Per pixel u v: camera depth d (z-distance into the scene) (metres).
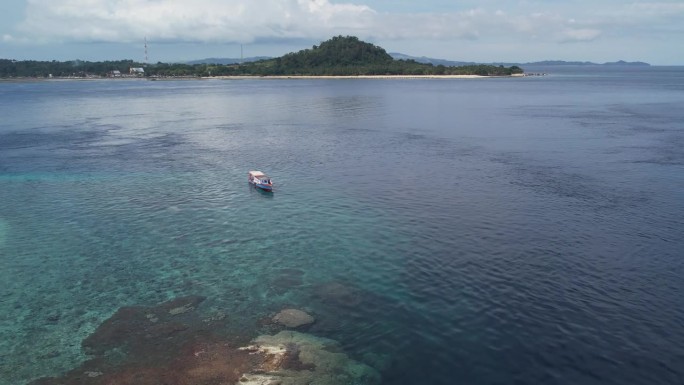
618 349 28.36
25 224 50.03
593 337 29.47
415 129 109.25
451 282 36.47
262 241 45.12
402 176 67.31
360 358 27.84
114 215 52.62
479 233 45.84
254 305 33.88
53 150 89.00
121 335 30.42
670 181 62.28
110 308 33.88
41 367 27.52
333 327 30.95
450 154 81.38
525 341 29.19
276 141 97.31
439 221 49.22
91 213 53.34
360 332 30.38
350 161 77.62
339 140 96.94
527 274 37.44
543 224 47.84
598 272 37.59
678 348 28.42
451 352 28.33
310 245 44.00
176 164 77.12
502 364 27.27
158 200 57.81
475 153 81.81
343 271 38.78
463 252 41.69
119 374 26.62
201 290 36.22
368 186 62.53
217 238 45.97
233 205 55.72
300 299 34.59
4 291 36.53
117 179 67.81
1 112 151.38
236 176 69.12
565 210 51.88
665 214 50.19
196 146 93.06
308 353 28.22
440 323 31.19
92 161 79.38
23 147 91.81
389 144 91.44
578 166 71.19
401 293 35.09
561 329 30.27
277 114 143.00
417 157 79.50
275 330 30.70
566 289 35.06
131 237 46.47
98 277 38.56
